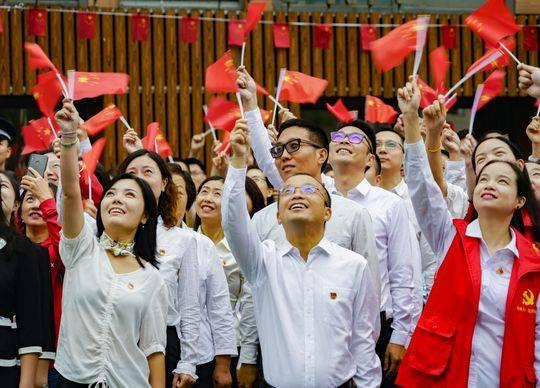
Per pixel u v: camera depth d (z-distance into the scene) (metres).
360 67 14.04
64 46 13.61
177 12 13.80
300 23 13.21
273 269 6.39
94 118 8.73
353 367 6.40
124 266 6.41
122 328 6.26
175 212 7.48
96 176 8.63
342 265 6.41
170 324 7.32
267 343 6.38
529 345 6.14
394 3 14.12
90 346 6.20
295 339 6.29
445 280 6.30
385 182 8.76
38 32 12.43
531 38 13.79
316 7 14.07
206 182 8.55
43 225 7.47
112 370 6.20
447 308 6.25
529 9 14.16
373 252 7.08
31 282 6.58
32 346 6.53
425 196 6.46
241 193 6.21
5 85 13.52
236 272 8.42
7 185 7.29
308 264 6.41
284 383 6.27
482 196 6.30
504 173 6.33
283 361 6.29
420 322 6.32
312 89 9.98
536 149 8.61
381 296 7.58
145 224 6.57
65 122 6.16
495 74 10.02
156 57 13.77
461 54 14.11
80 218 6.28
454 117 14.23
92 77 8.69
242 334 7.77
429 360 6.23
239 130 6.19
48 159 7.50
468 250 6.28
